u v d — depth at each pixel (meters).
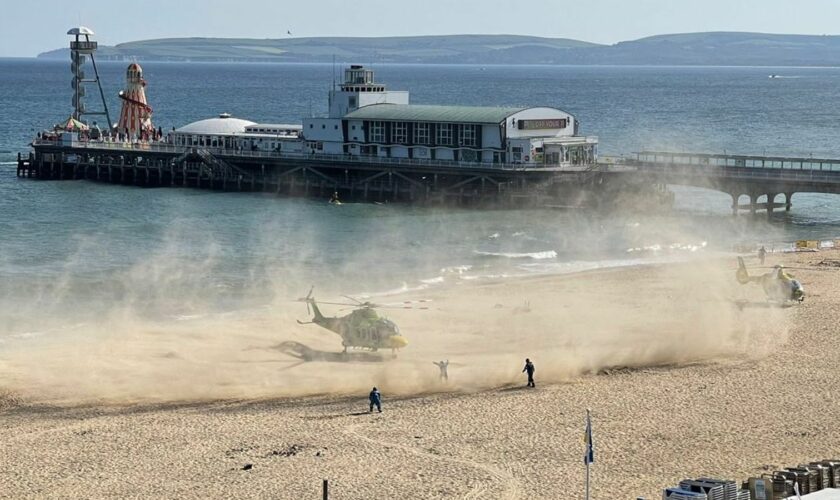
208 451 132.62
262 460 129.00
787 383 161.50
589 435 114.75
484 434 138.88
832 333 192.25
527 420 144.75
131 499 116.75
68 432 140.88
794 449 132.25
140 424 144.38
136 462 128.62
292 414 149.25
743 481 118.38
